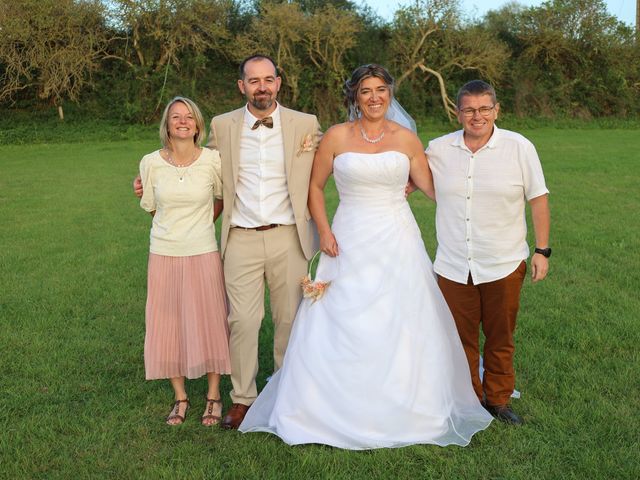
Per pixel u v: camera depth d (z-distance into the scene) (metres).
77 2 25.58
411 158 3.92
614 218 9.52
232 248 3.94
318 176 4.01
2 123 26.06
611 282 6.30
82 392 4.15
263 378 4.48
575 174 14.50
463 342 3.94
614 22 33.06
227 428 3.72
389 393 3.46
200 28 28.38
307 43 28.73
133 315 5.62
